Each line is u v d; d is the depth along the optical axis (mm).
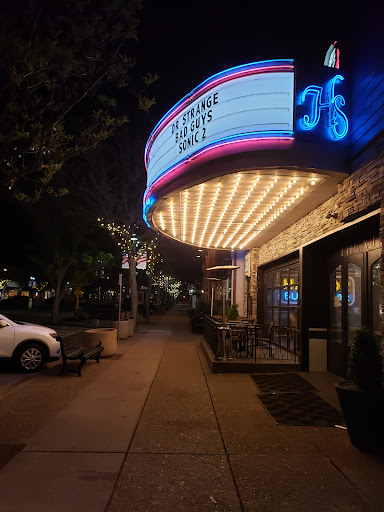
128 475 4199
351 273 8922
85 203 22031
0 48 6816
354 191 7551
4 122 7262
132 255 22031
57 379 9008
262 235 14547
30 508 3512
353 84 7832
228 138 7684
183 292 142625
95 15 7488
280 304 14219
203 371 10008
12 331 9844
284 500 3746
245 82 7750
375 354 5125
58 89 7645
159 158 9930
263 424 5934
